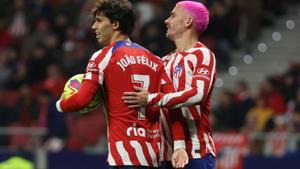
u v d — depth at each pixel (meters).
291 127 31.02
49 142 31.83
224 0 38.84
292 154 28.12
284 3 42.50
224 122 32.72
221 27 38.03
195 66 13.93
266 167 28.14
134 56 13.48
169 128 14.11
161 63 13.88
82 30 39.78
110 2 13.53
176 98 13.40
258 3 39.62
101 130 32.94
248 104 32.66
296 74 34.66
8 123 35.34
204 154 14.15
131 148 13.16
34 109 35.06
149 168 13.29
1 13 42.97
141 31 35.88
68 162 30.03
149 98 13.27
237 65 38.78
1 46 42.00
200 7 14.30
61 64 37.59
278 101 33.47
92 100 13.32
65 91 13.55
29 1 42.38
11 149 30.31
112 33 13.59
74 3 41.38
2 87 39.09
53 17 41.06
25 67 39.22
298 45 39.69
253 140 28.70
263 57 39.22
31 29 41.47
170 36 14.48
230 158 28.34
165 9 36.16
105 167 29.67
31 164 29.75
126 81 13.34
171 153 14.13
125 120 13.25
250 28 39.59
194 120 14.05
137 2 40.53
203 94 13.60
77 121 32.91
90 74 13.26
